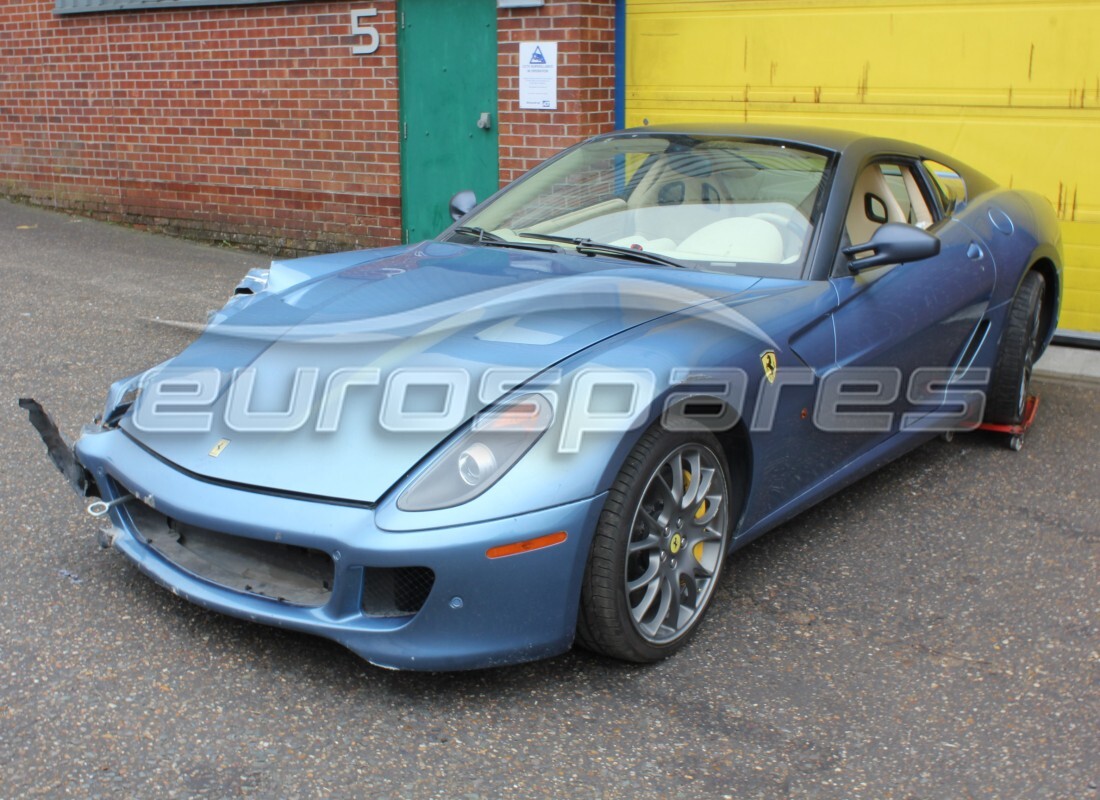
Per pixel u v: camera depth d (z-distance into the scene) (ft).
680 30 23.56
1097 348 20.33
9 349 18.79
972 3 20.17
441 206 26.53
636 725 8.62
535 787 7.82
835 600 10.85
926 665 9.66
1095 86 19.34
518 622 8.48
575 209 13.10
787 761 8.22
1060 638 10.19
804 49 22.16
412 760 8.08
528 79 24.30
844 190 12.41
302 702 8.75
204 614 10.02
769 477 10.62
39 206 35.04
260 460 8.88
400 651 8.40
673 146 13.71
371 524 8.20
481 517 8.18
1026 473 14.53
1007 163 20.49
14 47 33.73
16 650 9.30
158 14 29.99
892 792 7.89
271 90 28.48
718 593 10.93
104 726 8.31
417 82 26.08
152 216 32.01
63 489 12.75
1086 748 8.48
